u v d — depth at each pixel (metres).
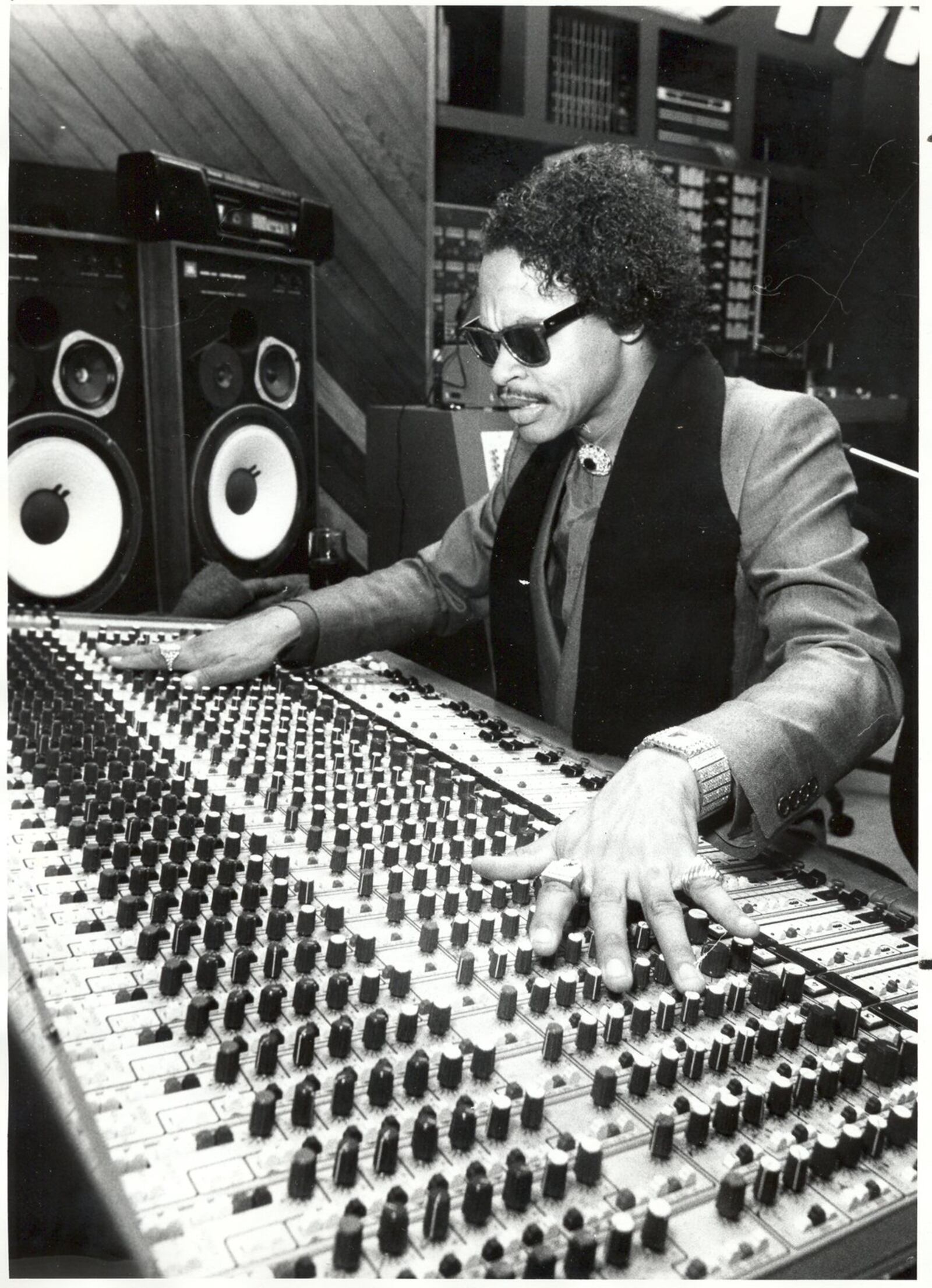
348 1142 0.55
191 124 2.97
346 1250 0.50
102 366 2.39
